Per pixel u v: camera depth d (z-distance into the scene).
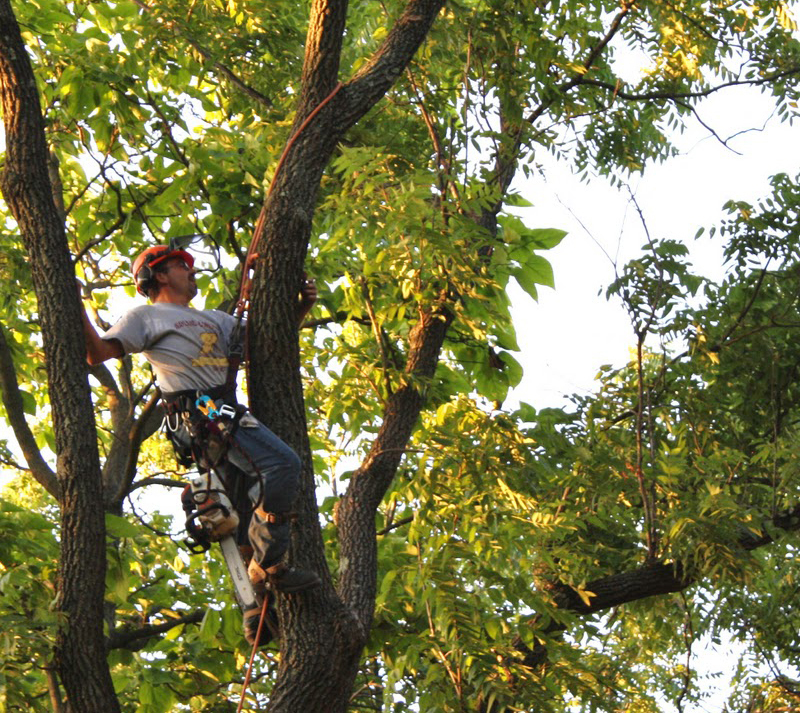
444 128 12.95
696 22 14.66
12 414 13.52
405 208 9.37
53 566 10.45
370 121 12.30
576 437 13.02
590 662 12.77
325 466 15.52
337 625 7.95
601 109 14.06
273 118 13.48
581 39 14.14
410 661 10.85
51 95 14.32
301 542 7.75
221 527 6.97
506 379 15.17
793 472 12.22
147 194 14.61
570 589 12.80
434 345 10.84
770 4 14.71
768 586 15.65
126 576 12.25
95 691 7.57
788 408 13.81
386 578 11.04
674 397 13.76
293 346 7.56
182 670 15.01
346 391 11.73
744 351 13.63
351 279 11.66
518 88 11.74
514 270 14.60
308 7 16.69
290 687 7.79
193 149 13.41
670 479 11.73
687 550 11.39
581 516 11.77
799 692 15.69
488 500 10.87
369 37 15.49
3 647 7.69
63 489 7.59
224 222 14.27
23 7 15.02
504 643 11.01
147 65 14.54
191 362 7.01
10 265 14.95
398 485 11.75
